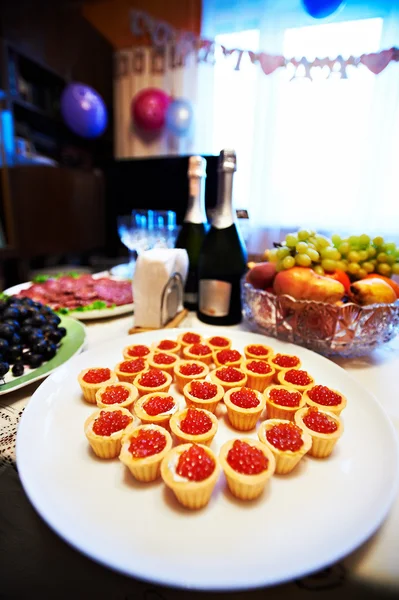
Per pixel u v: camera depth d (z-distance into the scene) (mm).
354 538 280
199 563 264
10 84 1916
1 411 489
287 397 511
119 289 1055
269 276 753
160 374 583
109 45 2645
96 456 401
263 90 2043
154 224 1066
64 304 939
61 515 309
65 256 2514
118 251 2791
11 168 1961
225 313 854
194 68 2365
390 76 1838
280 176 2117
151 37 2455
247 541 292
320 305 625
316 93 1971
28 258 2150
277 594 276
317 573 277
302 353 661
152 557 268
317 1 1333
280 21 1947
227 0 2172
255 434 477
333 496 346
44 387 500
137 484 363
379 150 1921
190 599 283
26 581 316
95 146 2824
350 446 418
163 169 1801
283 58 1973
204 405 510
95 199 2658
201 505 333
